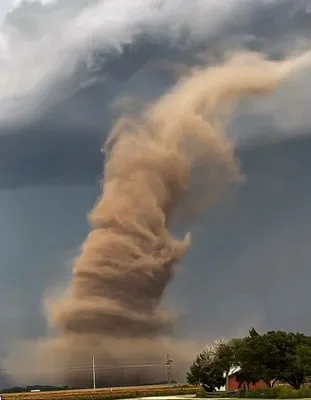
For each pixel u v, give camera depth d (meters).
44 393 146.75
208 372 97.50
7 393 163.00
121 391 130.75
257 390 75.38
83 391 143.38
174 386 145.75
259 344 74.38
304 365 71.00
